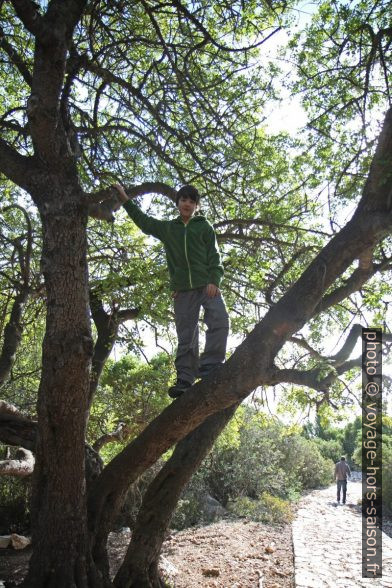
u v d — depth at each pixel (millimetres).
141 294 6793
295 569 10359
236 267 7766
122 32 7164
